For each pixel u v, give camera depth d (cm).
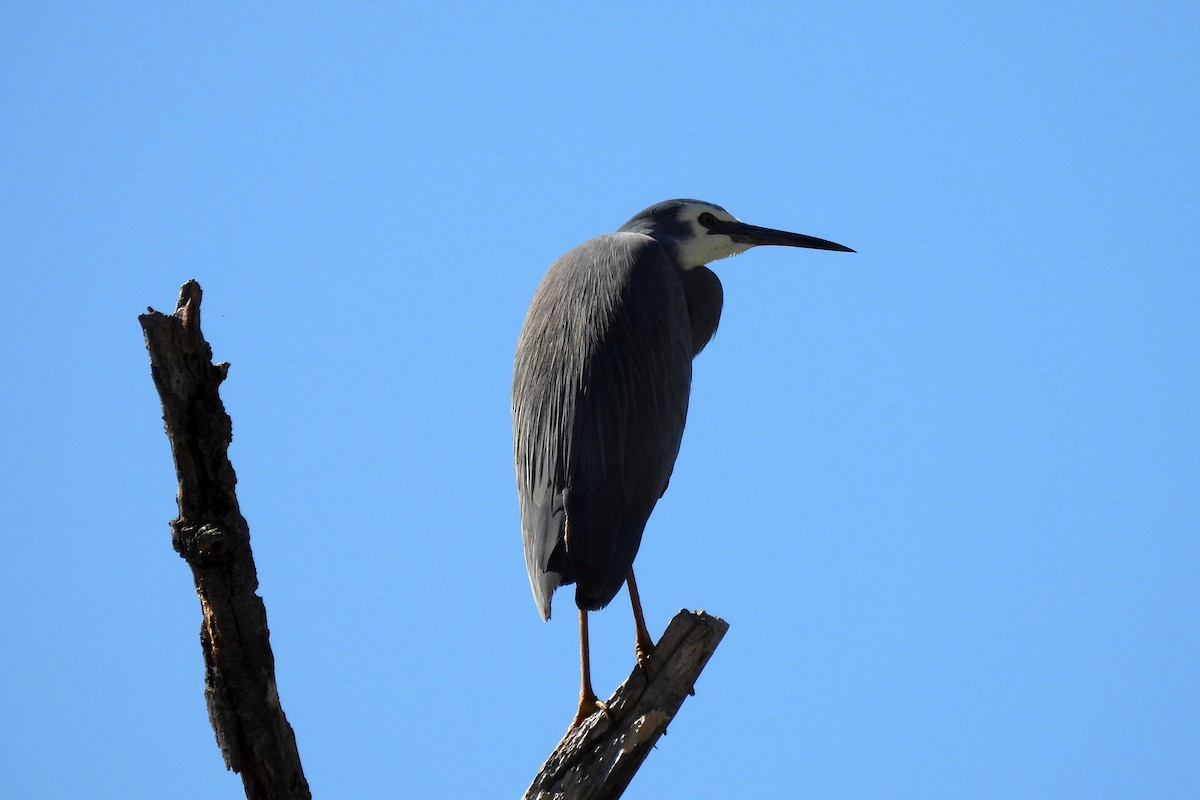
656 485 1220
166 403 840
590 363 1205
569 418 1185
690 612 1041
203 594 859
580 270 1304
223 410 855
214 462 850
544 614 1115
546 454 1194
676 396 1261
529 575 1181
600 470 1168
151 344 837
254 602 868
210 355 860
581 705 1151
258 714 876
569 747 1009
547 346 1250
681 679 1019
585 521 1148
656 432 1220
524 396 1245
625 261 1295
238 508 866
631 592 1234
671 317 1286
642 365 1223
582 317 1246
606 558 1141
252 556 868
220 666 869
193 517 855
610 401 1192
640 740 990
